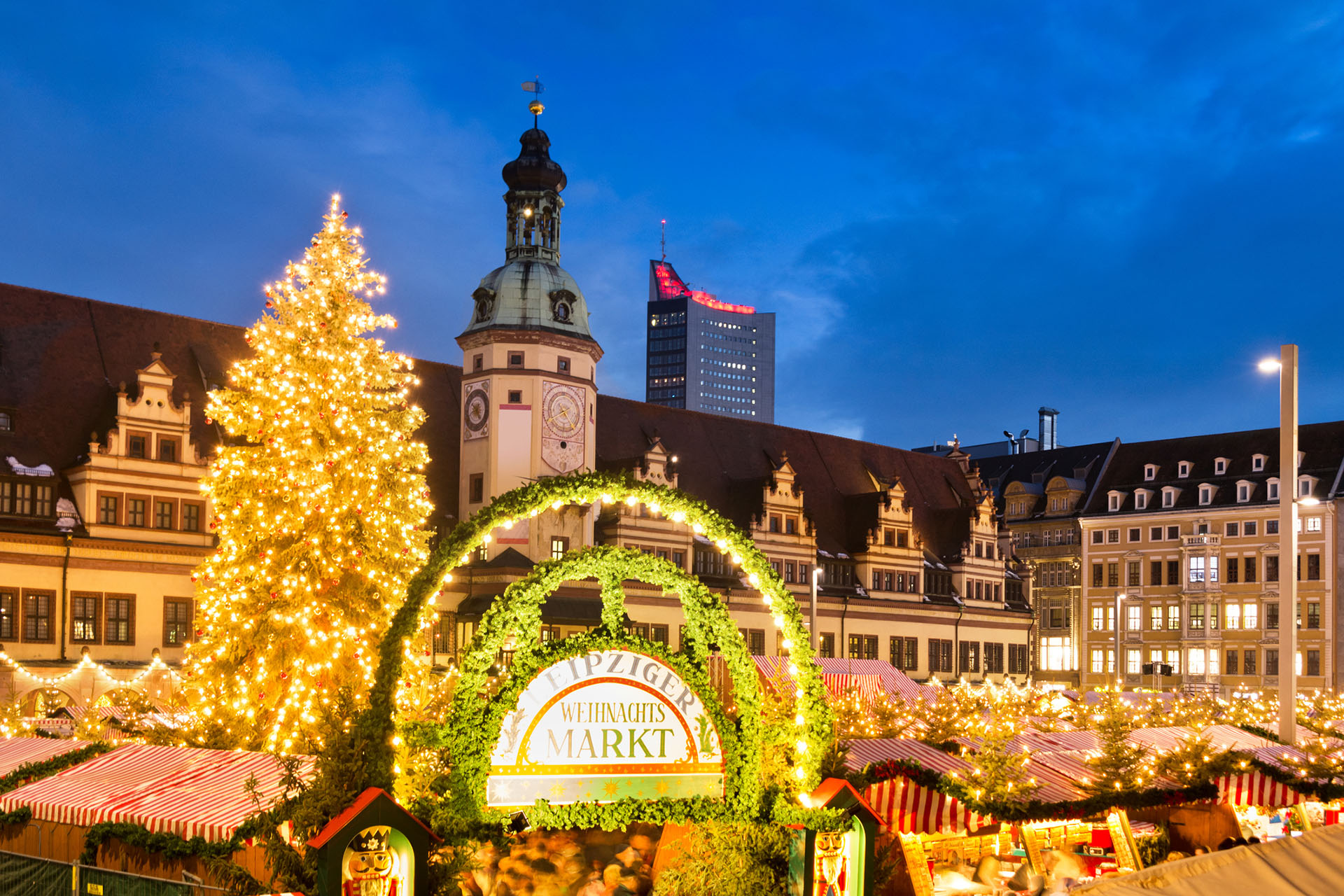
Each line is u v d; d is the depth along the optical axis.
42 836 19.72
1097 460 114.56
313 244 40.72
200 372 65.38
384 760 14.23
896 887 21.69
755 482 85.25
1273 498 100.19
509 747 14.51
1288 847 8.63
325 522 38.66
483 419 71.88
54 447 58.97
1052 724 29.95
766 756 15.95
